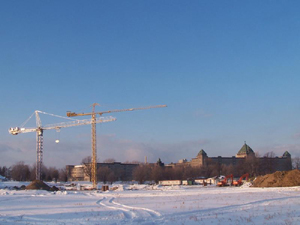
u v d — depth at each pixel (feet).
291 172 294.66
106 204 156.25
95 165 526.57
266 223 82.38
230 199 160.86
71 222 94.53
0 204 162.81
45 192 292.81
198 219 93.35
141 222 91.91
